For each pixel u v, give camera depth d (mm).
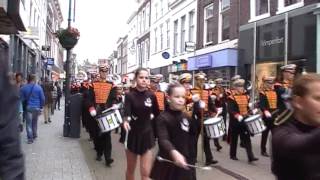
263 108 11375
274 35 19703
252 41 21375
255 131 10680
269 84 11453
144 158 7148
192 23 32594
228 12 25516
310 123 2646
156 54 43812
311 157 2494
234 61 23484
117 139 15758
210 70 26906
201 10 29812
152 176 5027
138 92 7285
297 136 2557
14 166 2562
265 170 10148
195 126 5141
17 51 25172
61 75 54844
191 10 32281
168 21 39219
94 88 10781
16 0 10875
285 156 2582
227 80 24188
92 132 11430
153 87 11680
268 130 11852
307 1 17984
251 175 9609
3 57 2650
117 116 9758
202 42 29406
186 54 32938
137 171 9523
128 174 7414
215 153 12469
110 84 10875
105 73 10992
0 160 2559
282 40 19094
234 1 24125
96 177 9203
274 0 20250
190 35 32938
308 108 2596
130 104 7207
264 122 11469
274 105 11273
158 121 5027
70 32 16125
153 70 44656
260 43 20766
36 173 9227
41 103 13867
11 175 2539
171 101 5059
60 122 21344
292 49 18453
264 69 20438
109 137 10500
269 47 20062
